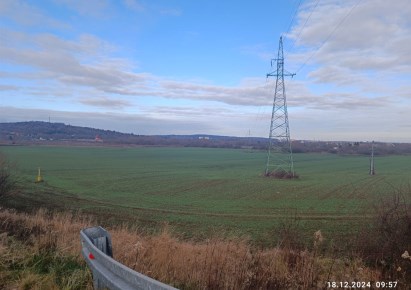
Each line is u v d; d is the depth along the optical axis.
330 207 38.47
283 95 71.44
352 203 41.25
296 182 66.25
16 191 36.53
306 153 195.12
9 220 11.27
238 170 91.69
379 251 7.84
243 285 5.70
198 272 6.25
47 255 7.49
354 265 7.29
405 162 132.00
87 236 5.65
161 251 7.74
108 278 4.55
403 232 8.17
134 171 84.25
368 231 8.99
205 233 23.88
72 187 54.22
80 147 196.88
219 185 61.06
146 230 21.88
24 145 187.38
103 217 30.98
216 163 117.00
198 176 75.75
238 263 6.71
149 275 6.24
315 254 7.71
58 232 9.88
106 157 132.00
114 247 8.45
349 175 81.81
